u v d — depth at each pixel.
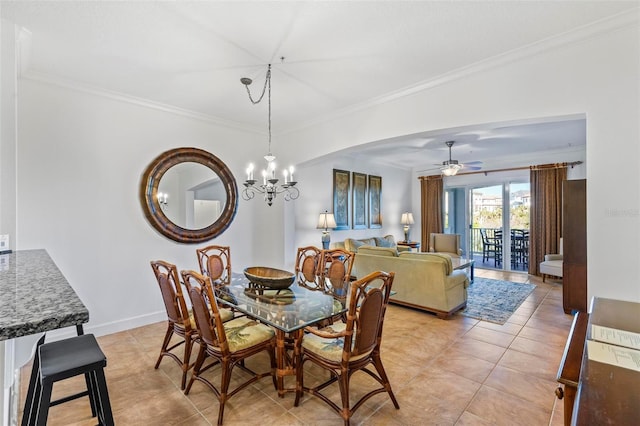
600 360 1.04
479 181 7.25
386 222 7.55
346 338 1.82
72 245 3.06
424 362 2.67
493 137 5.00
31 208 2.84
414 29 2.16
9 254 2.00
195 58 2.57
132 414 1.99
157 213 3.59
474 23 2.09
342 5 1.91
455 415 1.98
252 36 2.24
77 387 2.29
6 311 0.87
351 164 6.61
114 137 3.32
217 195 4.18
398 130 3.29
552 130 4.58
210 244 4.15
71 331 3.09
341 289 2.83
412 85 3.07
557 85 2.33
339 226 6.27
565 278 3.96
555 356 2.77
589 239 2.16
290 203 4.95
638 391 0.86
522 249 6.70
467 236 7.49
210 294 1.93
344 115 3.84
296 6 1.92
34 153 2.85
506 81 2.56
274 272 3.10
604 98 2.14
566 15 2.01
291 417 1.97
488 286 5.43
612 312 1.56
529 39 2.29
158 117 3.65
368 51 2.45
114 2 1.87
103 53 2.48
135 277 3.47
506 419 1.94
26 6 1.90
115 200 3.33
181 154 3.80
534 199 6.23
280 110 3.84
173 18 2.04
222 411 1.91
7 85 2.01
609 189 2.10
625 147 2.06
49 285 1.19
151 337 3.21
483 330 3.40
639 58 2.02
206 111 3.89
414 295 4.02
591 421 0.73
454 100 2.86
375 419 1.94
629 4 1.91
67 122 3.03
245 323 2.46
